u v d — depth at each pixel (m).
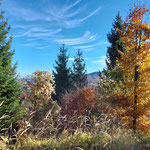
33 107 6.50
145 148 4.14
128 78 6.95
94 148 3.80
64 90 18.53
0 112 4.99
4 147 3.59
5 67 6.86
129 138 4.40
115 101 6.59
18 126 4.79
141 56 6.45
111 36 14.49
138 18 6.67
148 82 6.50
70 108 8.62
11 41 7.90
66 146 3.65
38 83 8.17
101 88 9.19
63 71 21.98
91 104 8.91
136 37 6.66
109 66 13.12
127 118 6.56
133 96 6.62
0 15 8.03
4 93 6.00
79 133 4.25
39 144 3.80
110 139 3.91
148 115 6.91
